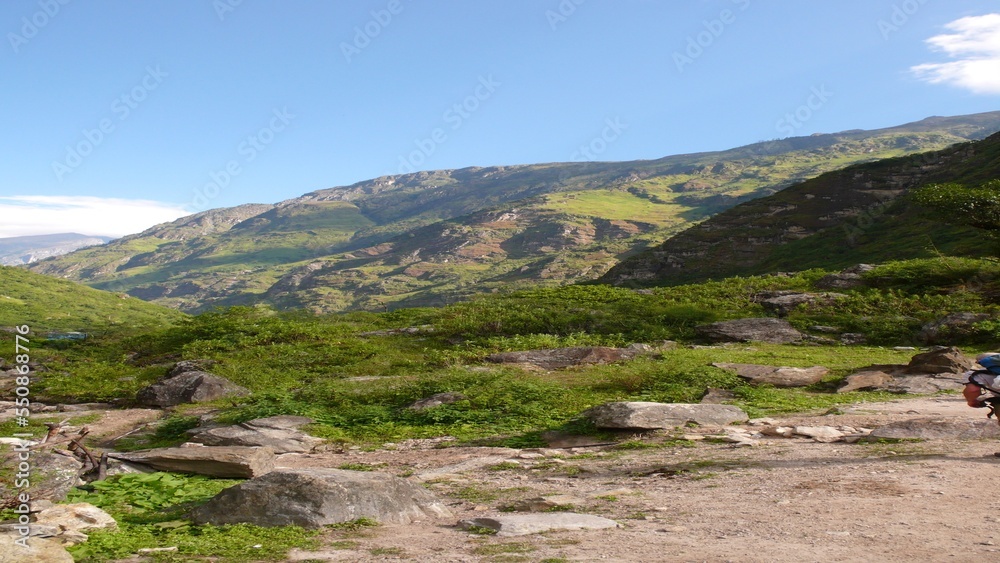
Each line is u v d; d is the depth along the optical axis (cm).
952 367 1766
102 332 3441
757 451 947
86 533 575
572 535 543
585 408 1441
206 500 742
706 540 508
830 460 833
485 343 2673
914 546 466
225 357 2459
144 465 904
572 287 3869
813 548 472
